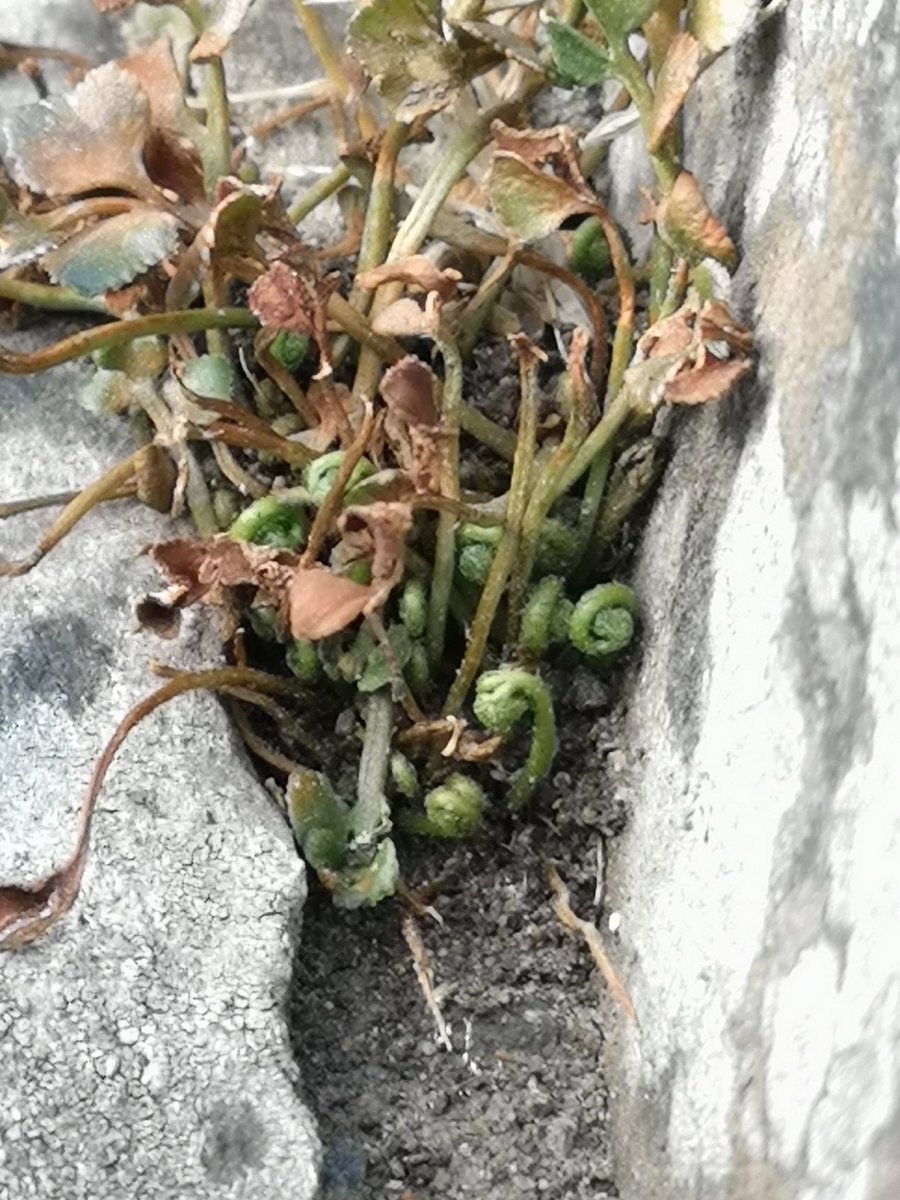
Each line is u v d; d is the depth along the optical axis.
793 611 0.07
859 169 0.07
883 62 0.07
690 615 0.08
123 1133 0.07
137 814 0.08
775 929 0.07
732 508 0.08
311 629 0.08
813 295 0.07
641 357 0.08
